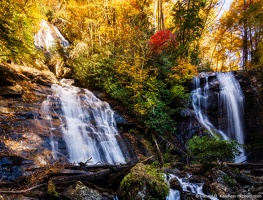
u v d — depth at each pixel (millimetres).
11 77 8430
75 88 10742
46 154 5836
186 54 15031
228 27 22781
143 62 10500
